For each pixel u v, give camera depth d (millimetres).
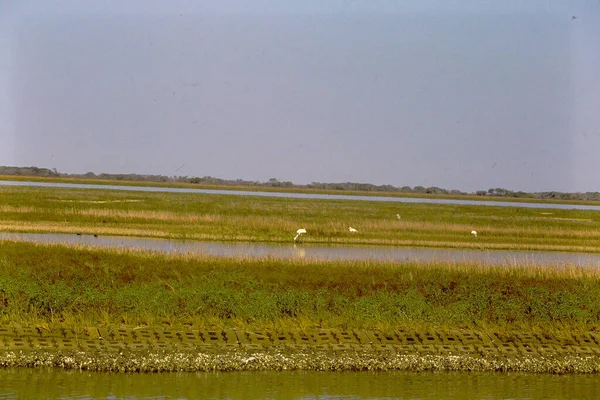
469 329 27609
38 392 20234
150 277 29984
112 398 20016
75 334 24578
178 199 106688
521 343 26828
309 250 51750
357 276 32031
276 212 86688
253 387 21594
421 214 98625
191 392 20844
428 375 23750
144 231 58812
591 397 22125
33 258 32656
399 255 50125
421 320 27531
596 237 75062
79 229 57906
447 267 35406
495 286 31656
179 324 25844
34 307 25750
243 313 26781
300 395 21094
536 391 22609
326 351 24875
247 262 34406
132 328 25266
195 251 38844
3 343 23484
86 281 28547
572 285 32625
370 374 23516
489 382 23328
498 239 68375
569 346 26984
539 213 118125
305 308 27344
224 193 161875
